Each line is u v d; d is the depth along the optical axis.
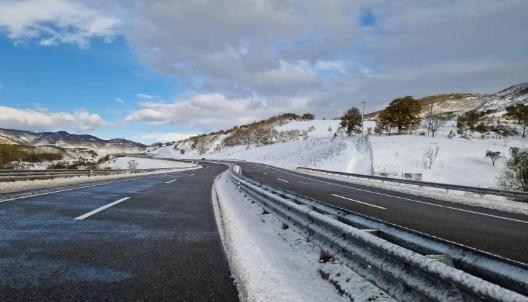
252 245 6.10
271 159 96.62
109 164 111.75
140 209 10.07
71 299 3.49
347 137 87.88
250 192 13.03
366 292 3.79
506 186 27.17
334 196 16.86
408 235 4.02
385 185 24.78
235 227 7.73
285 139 147.25
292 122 197.50
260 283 4.19
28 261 4.67
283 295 3.84
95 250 5.41
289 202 7.22
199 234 7.04
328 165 60.06
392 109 88.19
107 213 9.01
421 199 16.77
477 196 20.28
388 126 97.06
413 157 53.91
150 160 111.62
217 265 4.93
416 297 2.89
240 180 16.30
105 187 16.97
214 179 27.56
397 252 3.18
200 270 4.66
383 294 3.72
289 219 7.20
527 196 16.05
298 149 95.25
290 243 6.41
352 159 59.59
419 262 2.83
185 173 37.62
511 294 1.97
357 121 102.56
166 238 6.53
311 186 22.97
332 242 4.73
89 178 24.25
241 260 5.16
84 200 11.41
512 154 27.41
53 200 11.02
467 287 2.27
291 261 5.29
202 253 5.55
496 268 2.67
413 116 87.56
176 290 3.90
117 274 4.34
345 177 35.09
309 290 4.03
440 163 50.16
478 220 10.77
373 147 62.41
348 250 4.20
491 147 58.66
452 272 2.46
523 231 9.03
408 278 2.98
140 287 3.94
